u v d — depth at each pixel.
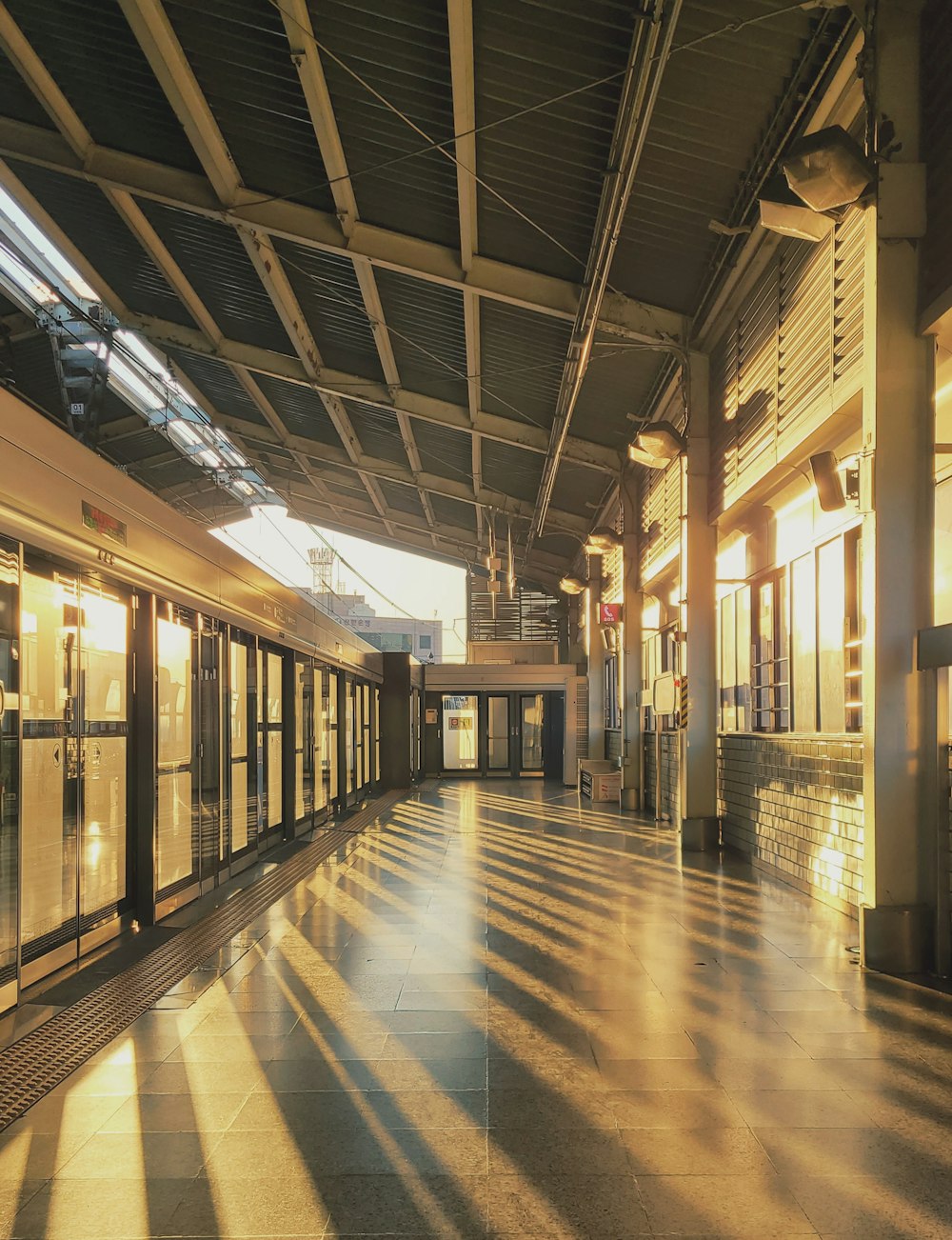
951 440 5.76
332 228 8.57
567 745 21.70
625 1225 2.66
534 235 8.37
